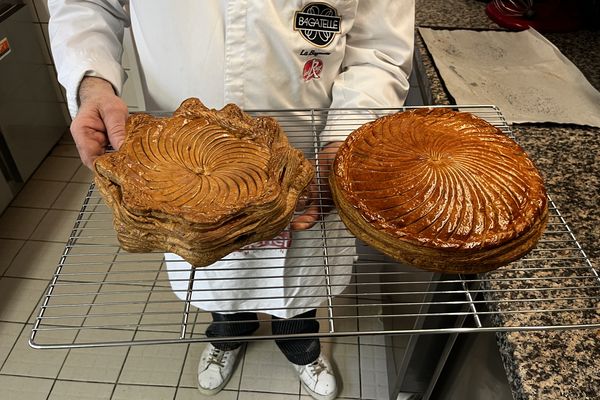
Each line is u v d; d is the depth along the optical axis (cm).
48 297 60
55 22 89
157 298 152
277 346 147
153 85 90
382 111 88
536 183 73
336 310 151
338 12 81
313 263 97
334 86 90
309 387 136
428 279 94
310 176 73
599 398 59
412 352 105
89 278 158
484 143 79
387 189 71
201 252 62
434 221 68
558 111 105
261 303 106
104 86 82
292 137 87
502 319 67
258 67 82
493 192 71
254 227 64
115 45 93
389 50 91
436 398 118
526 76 116
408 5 90
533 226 69
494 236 66
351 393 138
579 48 128
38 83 188
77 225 71
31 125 188
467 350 92
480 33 131
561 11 137
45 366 140
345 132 85
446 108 87
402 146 77
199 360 142
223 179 67
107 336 145
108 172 67
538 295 69
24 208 188
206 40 81
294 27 80
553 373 61
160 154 69
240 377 141
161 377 139
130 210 62
